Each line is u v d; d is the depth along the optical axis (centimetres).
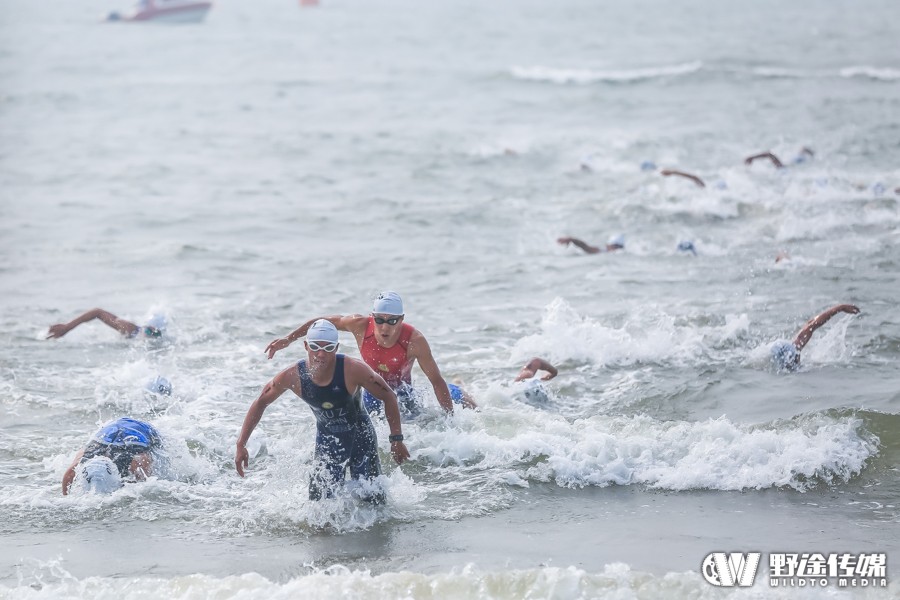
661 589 2536
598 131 12875
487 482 3288
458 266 6462
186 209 8562
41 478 3369
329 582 2598
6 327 5138
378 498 3089
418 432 3616
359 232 7575
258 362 4588
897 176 9206
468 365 4488
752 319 5050
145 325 4869
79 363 4575
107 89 18938
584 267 6366
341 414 2986
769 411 3856
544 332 4812
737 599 2472
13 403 4050
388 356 3662
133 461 3306
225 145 12400
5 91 18525
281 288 5941
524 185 9388
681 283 5872
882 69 19600
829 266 6091
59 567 2761
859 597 2481
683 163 10406
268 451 3569
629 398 4053
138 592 2586
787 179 9094
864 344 4625
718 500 3141
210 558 2814
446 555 2805
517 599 2536
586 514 3067
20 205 8781
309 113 15462
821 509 3059
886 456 3397
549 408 3950
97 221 8069
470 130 13250
